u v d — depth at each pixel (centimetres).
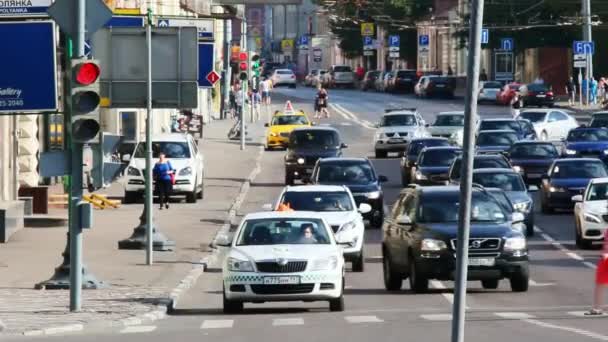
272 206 6719
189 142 10138
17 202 7656
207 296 5472
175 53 6406
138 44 6316
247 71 16100
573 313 4606
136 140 11188
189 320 4572
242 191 10806
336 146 11462
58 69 7731
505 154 10850
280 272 4681
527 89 19575
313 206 6631
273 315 4712
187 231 8000
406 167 11269
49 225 7869
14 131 7875
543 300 5116
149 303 4906
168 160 9819
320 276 4694
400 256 5500
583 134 12125
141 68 6325
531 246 7438
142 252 6925
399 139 13950
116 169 4425
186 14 16225
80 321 4353
